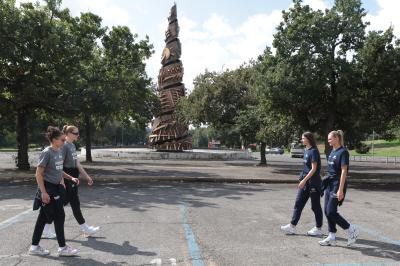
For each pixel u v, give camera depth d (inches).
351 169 1259.8
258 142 1277.1
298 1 850.1
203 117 1286.9
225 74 1285.7
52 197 260.7
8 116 1047.0
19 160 959.6
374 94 815.1
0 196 538.3
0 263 245.4
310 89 813.9
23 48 812.0
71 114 940.6
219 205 475.8
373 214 426.3
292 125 970.1
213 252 269.4
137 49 1272.1
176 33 1820.9
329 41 813.2
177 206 464.8
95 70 979.9
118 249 276.8
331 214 291.0
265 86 837.8
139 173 901.8
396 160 1987.0
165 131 1817.2
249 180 778.8
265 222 374.6
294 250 277.4
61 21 923.4
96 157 1815.9
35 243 263.7
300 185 323.0
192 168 1106.7
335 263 247.8
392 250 279.4
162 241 298.8
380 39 791.7
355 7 841.5
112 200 510.3
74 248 279.1
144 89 1269.7
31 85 821.9
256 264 244.2
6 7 818.8
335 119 938.7
